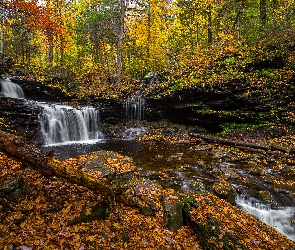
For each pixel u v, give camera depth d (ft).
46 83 61.41
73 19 79.56
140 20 87.15
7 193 15.57
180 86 51.96
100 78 75.97
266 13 64.80
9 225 13.53
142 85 66.08
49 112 46.34
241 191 23.49
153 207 17.34
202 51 63.31
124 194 17.12
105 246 13.74
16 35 75.87
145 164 31.48
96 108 55.57
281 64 46.91
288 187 24.62
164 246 14.58
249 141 39.99
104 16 69.05
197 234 15.78
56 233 13.75
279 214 20.66
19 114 42.70
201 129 50.47
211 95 47.91
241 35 67.67
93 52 92.17
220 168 29.01
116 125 55.88
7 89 53.01
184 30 79.36
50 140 45.93
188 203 17.95
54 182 18.47
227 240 14.69
